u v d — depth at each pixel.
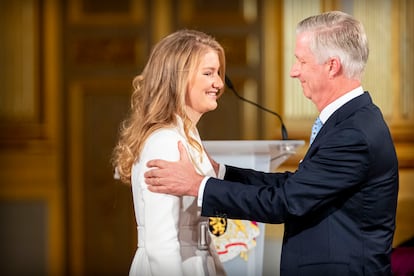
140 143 5.64
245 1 13.70
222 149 6.36
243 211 5.61
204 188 5.54
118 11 13.86
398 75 13.37
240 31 13.71
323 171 5.62
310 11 13.48
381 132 5.74
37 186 13.78
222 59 6.03
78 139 13.94
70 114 13.92
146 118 5.74
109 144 13.98
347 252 5.62
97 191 13.92
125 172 5.79
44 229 13.80
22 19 13.77
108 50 13.90
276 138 13.52
